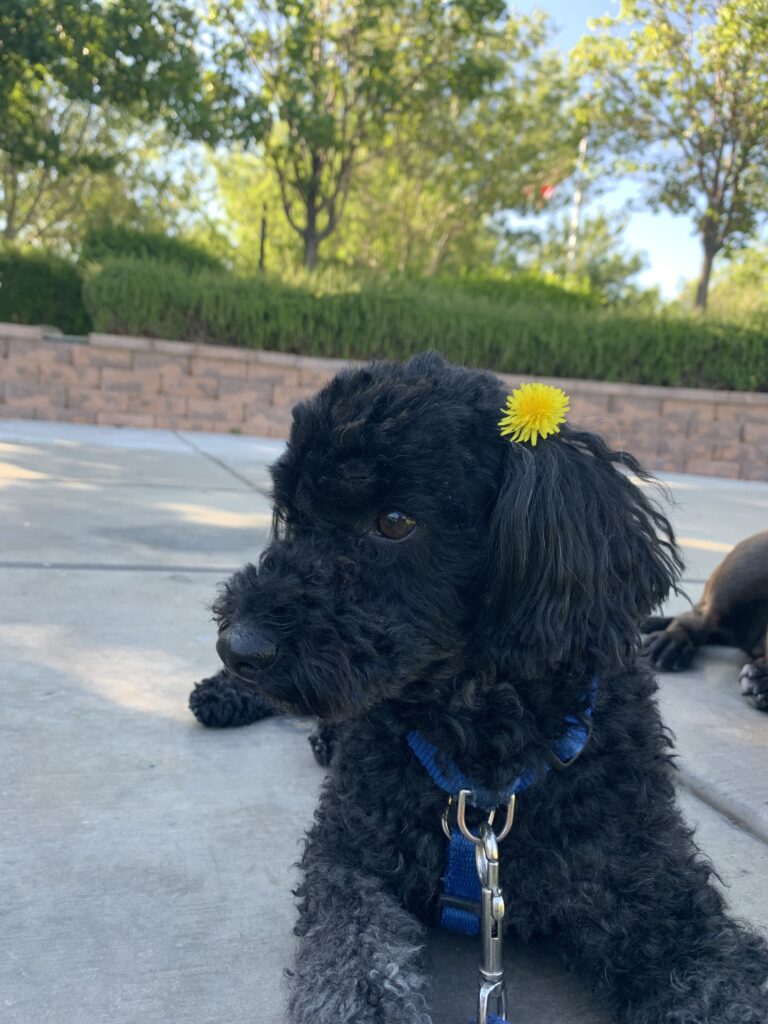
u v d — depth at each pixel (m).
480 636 0.40
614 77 3.85
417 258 6.25
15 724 0.58
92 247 3.17
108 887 0.42
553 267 7.62
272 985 0.36
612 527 0.42
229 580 0.44
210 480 1.60
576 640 0.39
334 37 3.44
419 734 0.39
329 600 0.38
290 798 0.51
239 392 2.60
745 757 0.60
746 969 0.34
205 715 0.60
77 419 2.51
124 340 2.51
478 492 0.41
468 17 3.47
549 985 0.37
